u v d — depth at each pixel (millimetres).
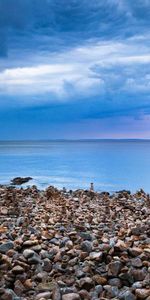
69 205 11531
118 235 7613
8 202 11461
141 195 14023
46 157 62500
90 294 5113
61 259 6188
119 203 11969
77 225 8289
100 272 5750
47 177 29859
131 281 5523
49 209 10758
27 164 45906
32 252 6117
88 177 30141
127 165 41750
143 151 83688
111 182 26938
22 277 5492
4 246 6480
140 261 5906
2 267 5738
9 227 8539
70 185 24641
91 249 6441
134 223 9078
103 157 59250
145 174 32125
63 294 5117
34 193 13883
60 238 7379
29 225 8602
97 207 11531
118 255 6148
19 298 4969
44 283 5449
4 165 44406
